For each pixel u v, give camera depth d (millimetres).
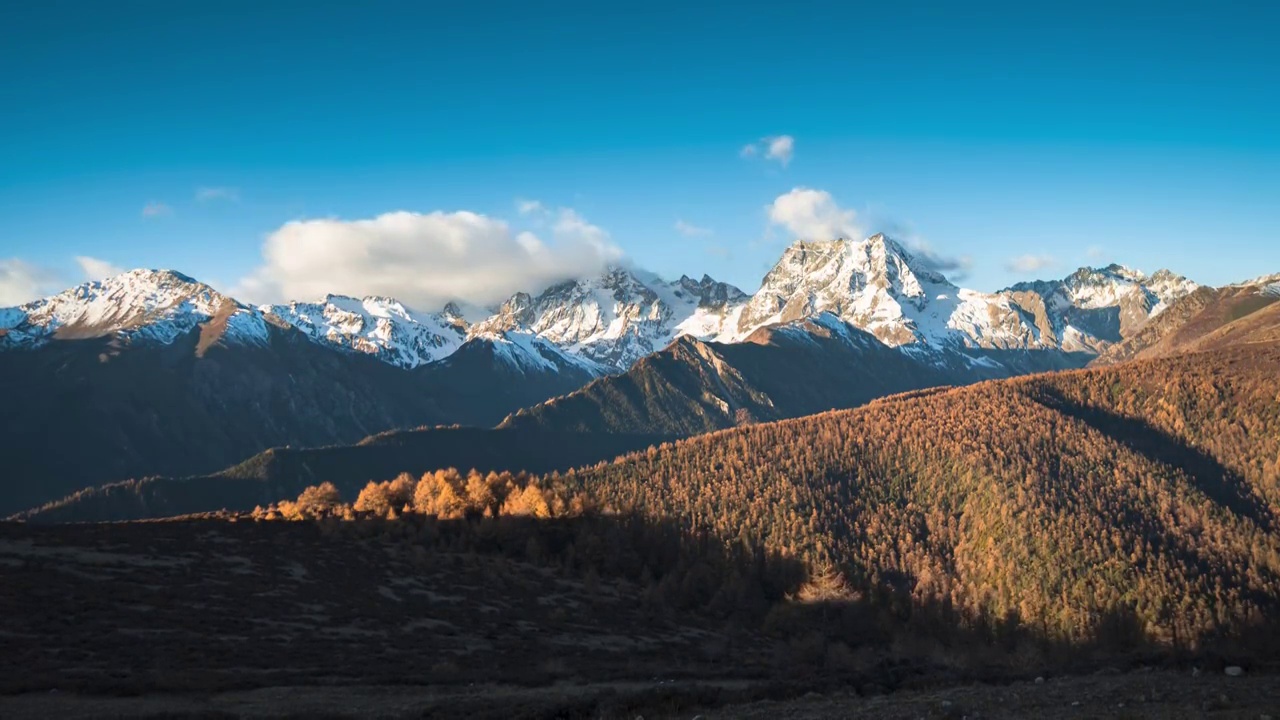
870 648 144625
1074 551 192875
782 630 158500
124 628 91250
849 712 52688
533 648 110500
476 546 181375
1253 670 66250
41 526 144750
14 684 64938
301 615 110438
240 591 117562
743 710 57312
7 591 98062
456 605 131625
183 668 78938
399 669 87125
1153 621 161375
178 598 108312
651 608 156125
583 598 153875
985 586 187750
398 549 164625
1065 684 61938
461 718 59438
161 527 157250
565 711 60125
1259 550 189250
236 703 66000
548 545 189875
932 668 94125
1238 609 161000
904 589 196125
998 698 54094
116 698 65125
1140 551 190125
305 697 69938
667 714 57406
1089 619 162250
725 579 180250
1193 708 46344
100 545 133750
